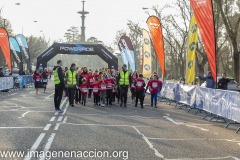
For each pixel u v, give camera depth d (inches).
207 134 415.8
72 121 485.1
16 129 406.6
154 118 554.9
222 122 530.9
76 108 677.3
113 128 433.7
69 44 1565.0
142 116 576.7
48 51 1555.1
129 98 1012.5
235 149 331.9
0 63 2728.8
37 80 1108.5
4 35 1160.8
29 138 351.9
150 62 1088.2
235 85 1057.5
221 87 791.7
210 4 547.8
